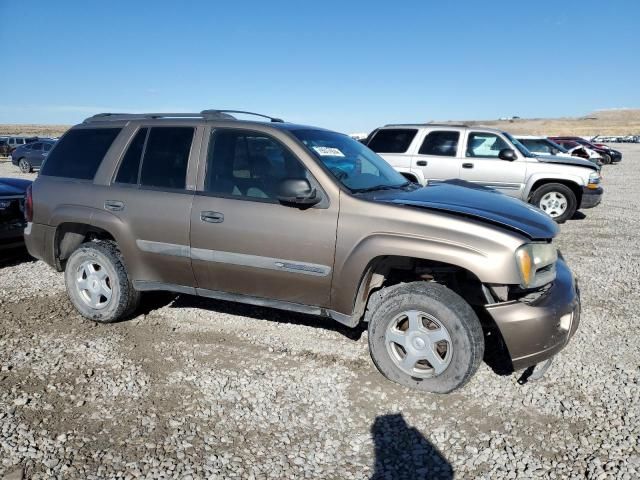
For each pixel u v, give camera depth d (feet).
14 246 21.09
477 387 11.67
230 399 11.05
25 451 9.20
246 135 13.06
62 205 14.74
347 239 11.58
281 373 12.22
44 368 12.32
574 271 21.20
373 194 12.37
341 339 14.14
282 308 12.87
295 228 11.99
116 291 14.48
